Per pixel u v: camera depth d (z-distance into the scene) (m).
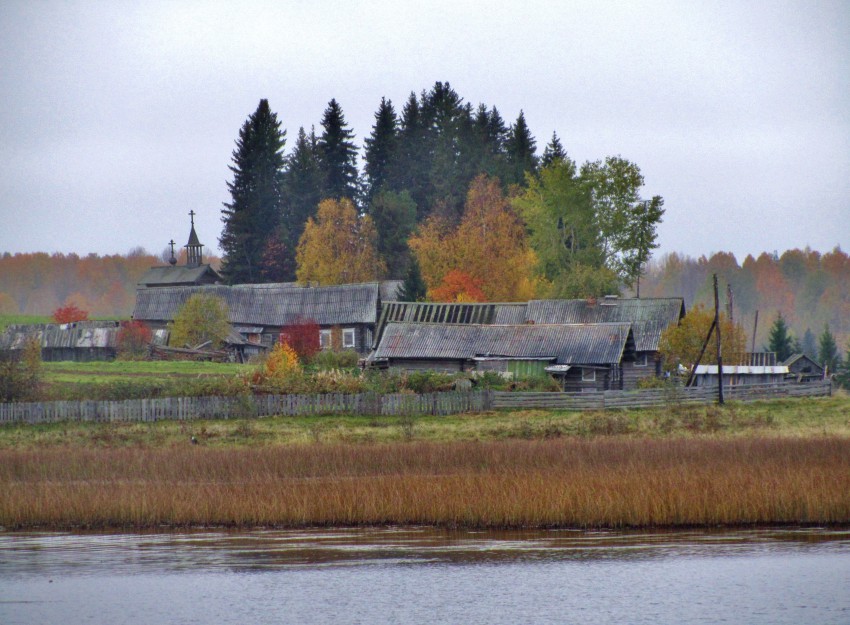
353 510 121.94
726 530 117.81
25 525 122.38
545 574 103.19
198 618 92.31
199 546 113.31
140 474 142.62
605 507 119.69
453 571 104.19
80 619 92.62
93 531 120.38
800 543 112.06
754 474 130.50
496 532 118.56
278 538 116.62
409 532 118.88
